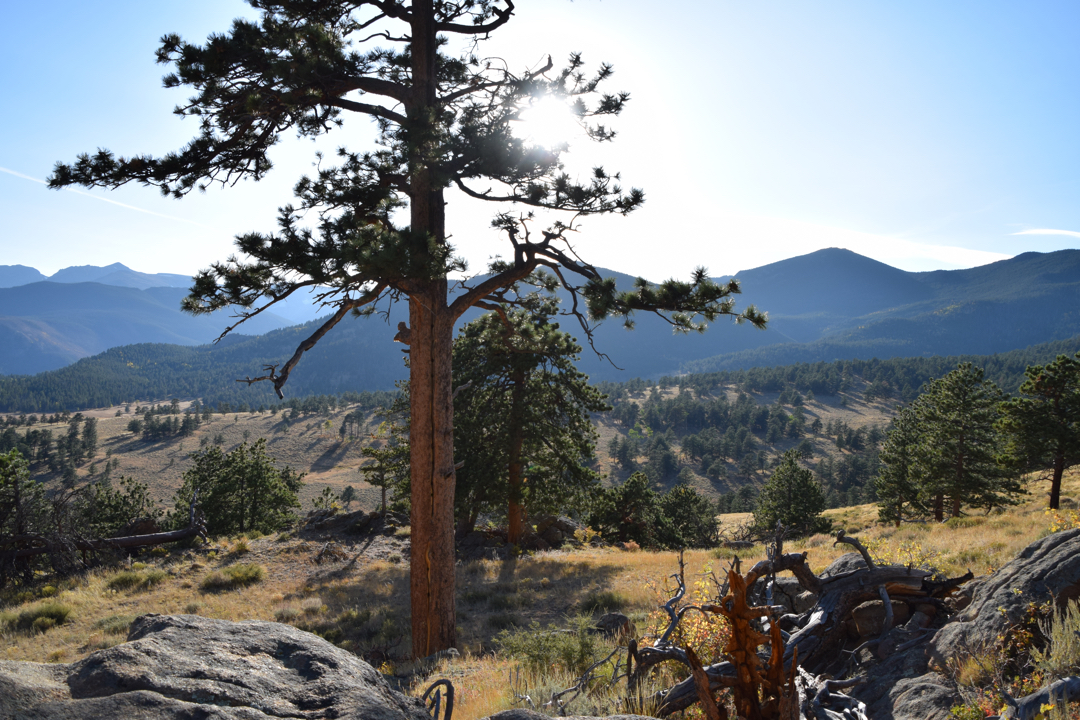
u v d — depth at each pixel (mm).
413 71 12641
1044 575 5570
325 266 9430
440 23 12914
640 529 45406
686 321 12484
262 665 2508
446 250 9773
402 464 33594
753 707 3207
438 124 11312
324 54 11336
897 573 7332
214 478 47812
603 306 12125
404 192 12312
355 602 20906
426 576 12164
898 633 6535
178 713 1977
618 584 20172
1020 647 5031
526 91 12875
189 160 11211
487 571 24891
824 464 192125
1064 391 33344
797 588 8406
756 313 11969
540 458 31203
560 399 30016
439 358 12367
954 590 7188
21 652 16219
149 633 2658
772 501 54000
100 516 40438
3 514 25172
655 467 199000
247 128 12180
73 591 22125
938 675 5258
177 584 23281
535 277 14547
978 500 40219
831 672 6746
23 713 1843
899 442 48375
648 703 5504
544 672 7641
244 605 20625
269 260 9328
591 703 5691
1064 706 3592
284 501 48094
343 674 2553
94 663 2273
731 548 27750
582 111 13156
